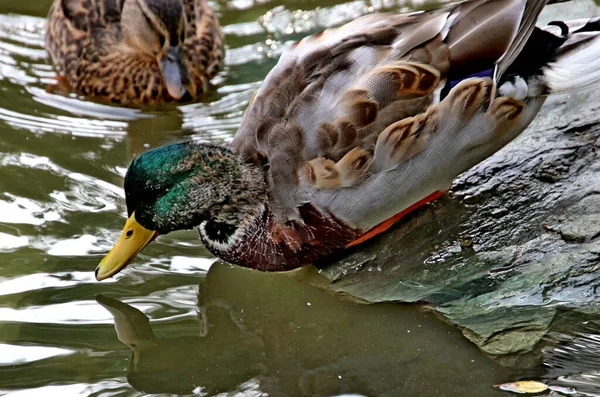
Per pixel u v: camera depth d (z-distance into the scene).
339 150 10.02
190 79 14.40
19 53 15.83
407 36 10.24
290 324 10.04
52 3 16.98
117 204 11.85
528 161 11.20
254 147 10.56
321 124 10.08
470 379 9.04
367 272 10.54
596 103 11.80
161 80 14.69
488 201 10.88
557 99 11.98
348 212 10.31
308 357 9.59
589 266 9.94
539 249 10.25
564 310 9.62
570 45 10.37
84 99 14.80
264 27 16.11
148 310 10.23
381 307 10.09
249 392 9.11
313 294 10.46
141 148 13.16
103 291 10.48
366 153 9.99
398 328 9.78
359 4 16.39
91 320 10.07
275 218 10.52
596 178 10.84
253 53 15.58
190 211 10.52
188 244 11.39
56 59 15.65
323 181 10.13
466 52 10.12
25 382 9.23
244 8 16.62
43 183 12.27
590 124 11.51
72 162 12.77
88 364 9.48
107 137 13.50
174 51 14.58
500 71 10.02
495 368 9.12
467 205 10.89
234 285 10.69
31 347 9.65
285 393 9.09
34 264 10.82
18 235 11.27
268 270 10.78
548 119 11.73
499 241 10.45
